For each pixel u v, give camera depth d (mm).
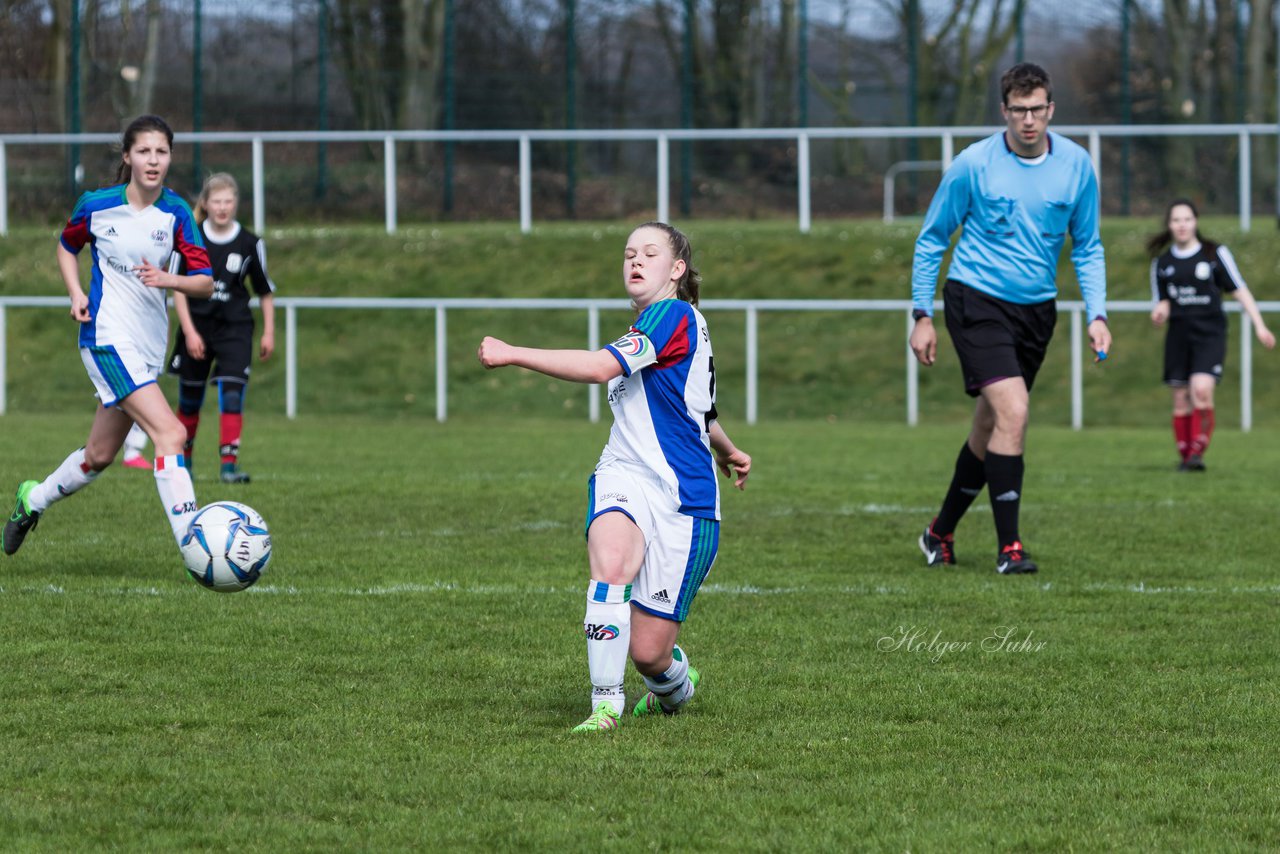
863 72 101688
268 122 87750
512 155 93000
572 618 18203
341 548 23688
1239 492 32781
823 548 24531
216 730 12953
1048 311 22891
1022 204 22328
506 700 14203
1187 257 37906
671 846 10094
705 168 96062
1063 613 18906
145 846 10039
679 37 98000
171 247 20266
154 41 89750
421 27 92062
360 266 68812
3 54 96188
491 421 54406
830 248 68688
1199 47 98938
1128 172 91688
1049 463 40125
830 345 62438
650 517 13227
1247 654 16453
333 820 10609
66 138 69312
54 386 59812
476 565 22219
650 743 12688
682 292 14031
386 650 16297
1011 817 10773
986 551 24562
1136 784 11609
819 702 14211
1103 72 101062
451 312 65312
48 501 21031
